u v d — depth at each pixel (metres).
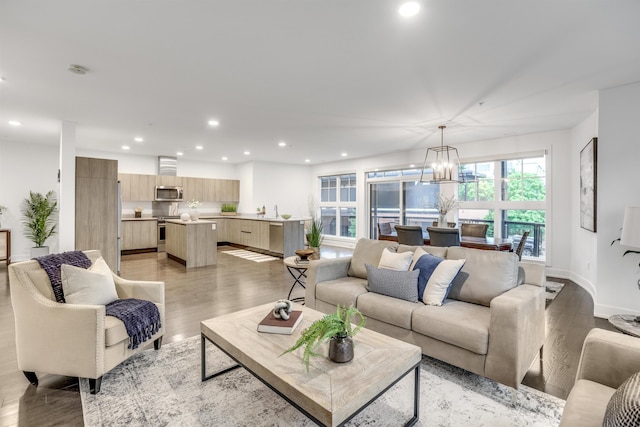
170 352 2.61
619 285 3.45
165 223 7.48
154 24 2.21
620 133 3.39
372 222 8.36
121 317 2.24
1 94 3.56
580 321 3.37
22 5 1.98
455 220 6.48
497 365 1.99
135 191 7.73
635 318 3.19
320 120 4.63
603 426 1.05
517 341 1.93
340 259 3.47
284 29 2.27
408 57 2.69
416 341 2.38
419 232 4.55
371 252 3.36
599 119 3.48
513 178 5.89
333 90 3.45
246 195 9.15
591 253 4.28
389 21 2.17
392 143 6.35
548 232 5.37
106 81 3.20
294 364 1.64
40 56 2.67
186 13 2.08
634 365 1.37
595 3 1.96
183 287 4.61
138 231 7.57
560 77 3.09
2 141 6.24
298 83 3.27
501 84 3.25
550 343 2.83
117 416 1.85
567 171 5.17
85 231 4.92
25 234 6.47
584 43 2.45
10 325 3.12
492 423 1.81
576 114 4.27
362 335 2.00
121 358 2.22
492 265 2.52
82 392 2.07
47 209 6.49
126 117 4.48
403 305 2.50
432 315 2.29
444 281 2.54
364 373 1.57
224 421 1.82
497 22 2.17
